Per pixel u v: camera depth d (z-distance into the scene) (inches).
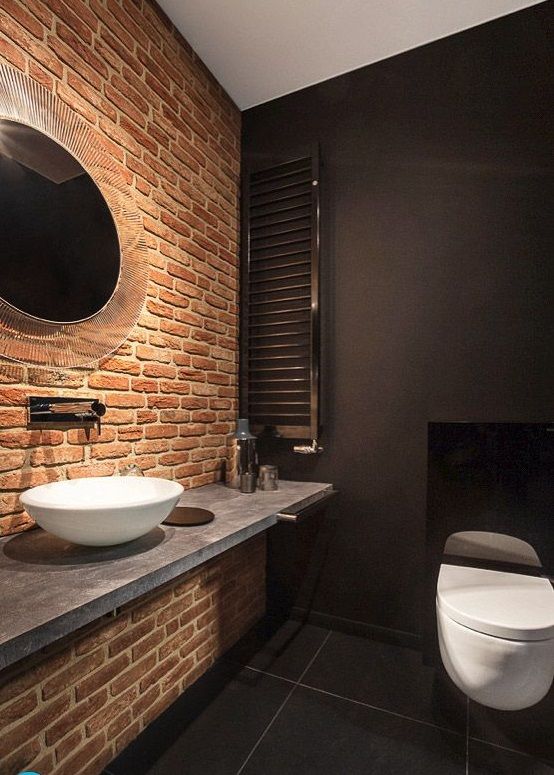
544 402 74.1
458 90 83.0
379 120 89.6
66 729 50.5
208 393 88.4
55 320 55.8
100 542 44.1
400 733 60.2
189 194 83.4
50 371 55.5
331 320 92.2
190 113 84.3
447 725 61.7
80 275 59.4
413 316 84.8
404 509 84.1
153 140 73.9
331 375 91.7
